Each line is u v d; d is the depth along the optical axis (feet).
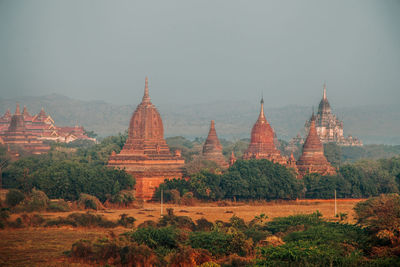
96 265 451.53
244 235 507.71
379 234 489.67
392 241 484.33
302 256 444.55
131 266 449.06
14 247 500.74
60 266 443.32
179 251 476.54
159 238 494.59
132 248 460.55
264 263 437.99
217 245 490.08
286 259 446.19
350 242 495.41
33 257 469.98
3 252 483.51
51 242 522.47
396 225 505.25
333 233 512.22
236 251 484.33
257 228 572.92
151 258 453.17
